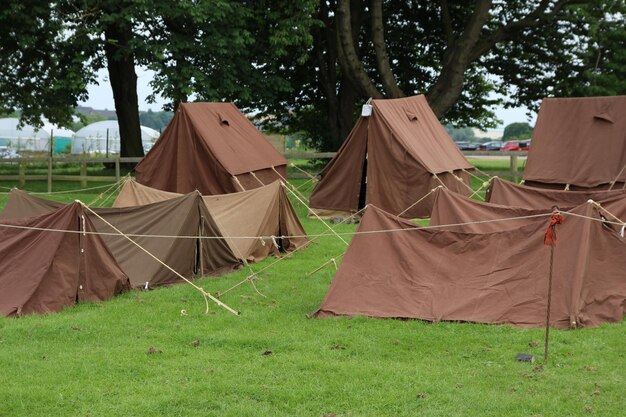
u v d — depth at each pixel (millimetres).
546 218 10352
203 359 8438
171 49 24781
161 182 19781
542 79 33656
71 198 23250
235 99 29438
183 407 7062
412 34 34031
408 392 7387
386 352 8672
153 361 8352
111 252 11602
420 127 20516
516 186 15336
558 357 8391
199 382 7645
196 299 11375
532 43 32781
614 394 7328
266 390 7434
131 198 15719
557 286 9781
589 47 30859
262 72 28922
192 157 19422
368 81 28188
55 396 7250
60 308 10633
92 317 10156
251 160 20375
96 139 56312
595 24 29188
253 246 14430
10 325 9695
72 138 57594
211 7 24562
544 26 31047
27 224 11109
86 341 9148
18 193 14734
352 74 28031
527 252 10133
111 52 28047
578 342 8875
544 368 8062
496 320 9711
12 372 7930
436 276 10344
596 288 9906
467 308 9898
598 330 9344
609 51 30641
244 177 19625
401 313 10047
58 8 24859
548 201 14641
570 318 9430
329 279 12734
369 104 19094
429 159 19031
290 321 10109
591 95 30203
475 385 7594
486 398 7203
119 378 7812
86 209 11289
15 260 10820
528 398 7207
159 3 24141
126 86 29812
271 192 15336
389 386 7559
